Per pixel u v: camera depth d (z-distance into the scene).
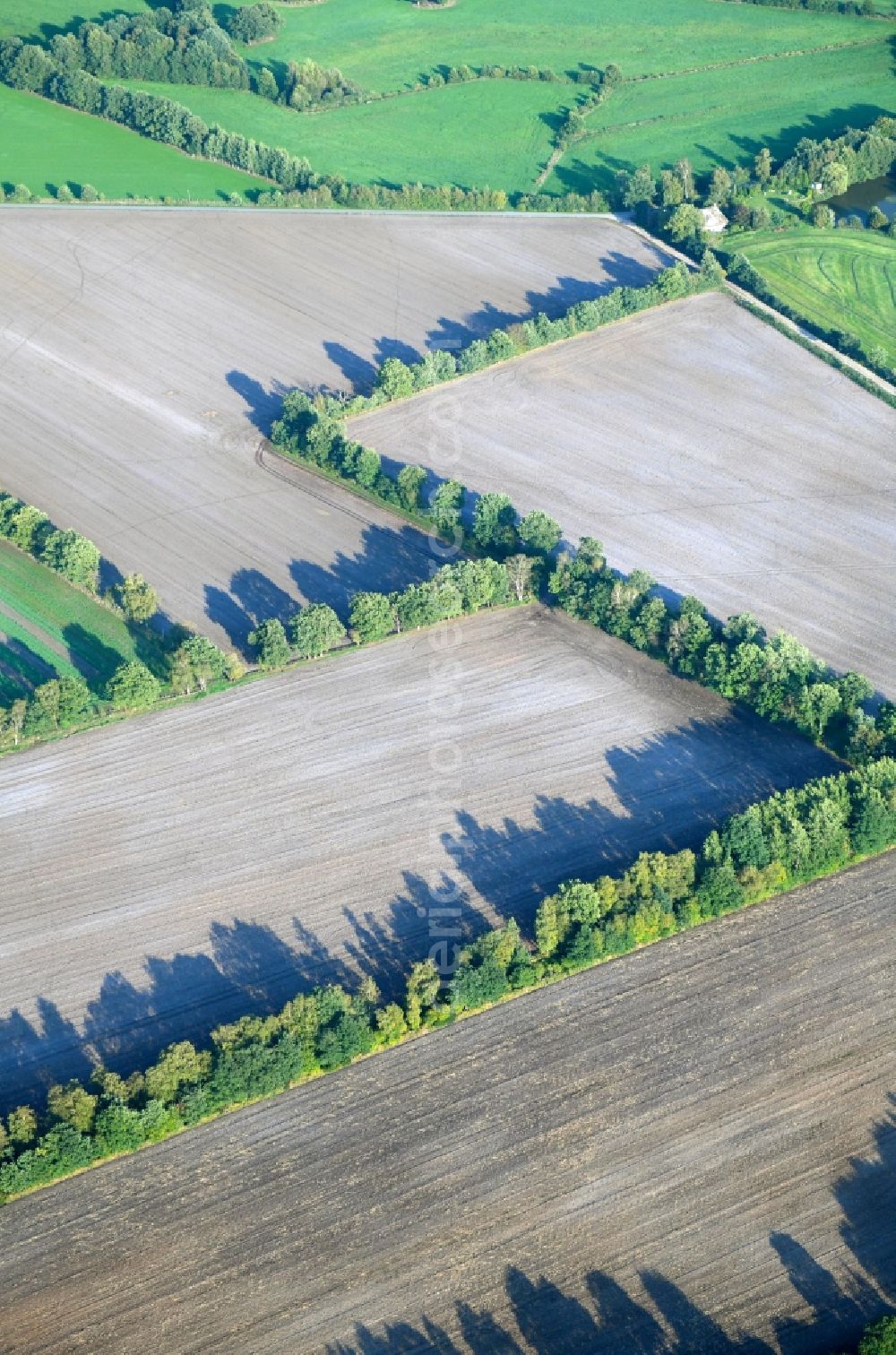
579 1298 136.75
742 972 166.38
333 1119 151.62
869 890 176.88
